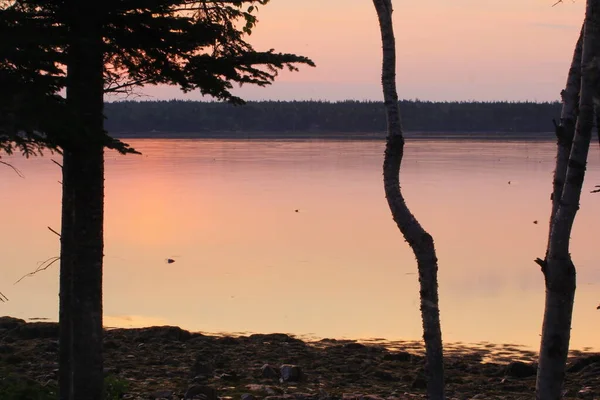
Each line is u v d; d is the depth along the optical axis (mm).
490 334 34406
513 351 31234
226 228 73750
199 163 172625
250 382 23172
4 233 68750
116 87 13641
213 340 30406
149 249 61219
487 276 50375
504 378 25016
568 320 10922
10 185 115500
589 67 10367
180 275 50000
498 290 45719
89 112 12820
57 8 12758
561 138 11719
